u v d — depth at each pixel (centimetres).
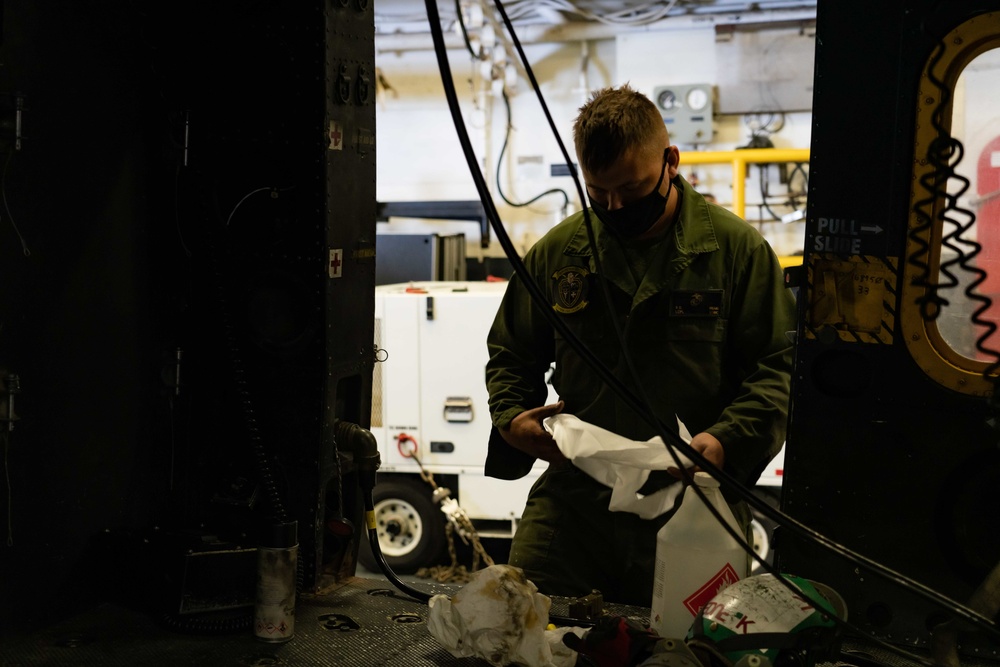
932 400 149
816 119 150
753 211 695
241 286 180
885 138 147
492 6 670
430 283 532
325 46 172
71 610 167
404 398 472
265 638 154
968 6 140
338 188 179
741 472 170
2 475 154
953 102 145
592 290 186
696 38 700
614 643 128
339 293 181
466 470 474
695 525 145
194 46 179
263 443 181
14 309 155
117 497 180
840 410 154
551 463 181
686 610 144
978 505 148
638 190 173
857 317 151
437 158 752
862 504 154
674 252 182
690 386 181
